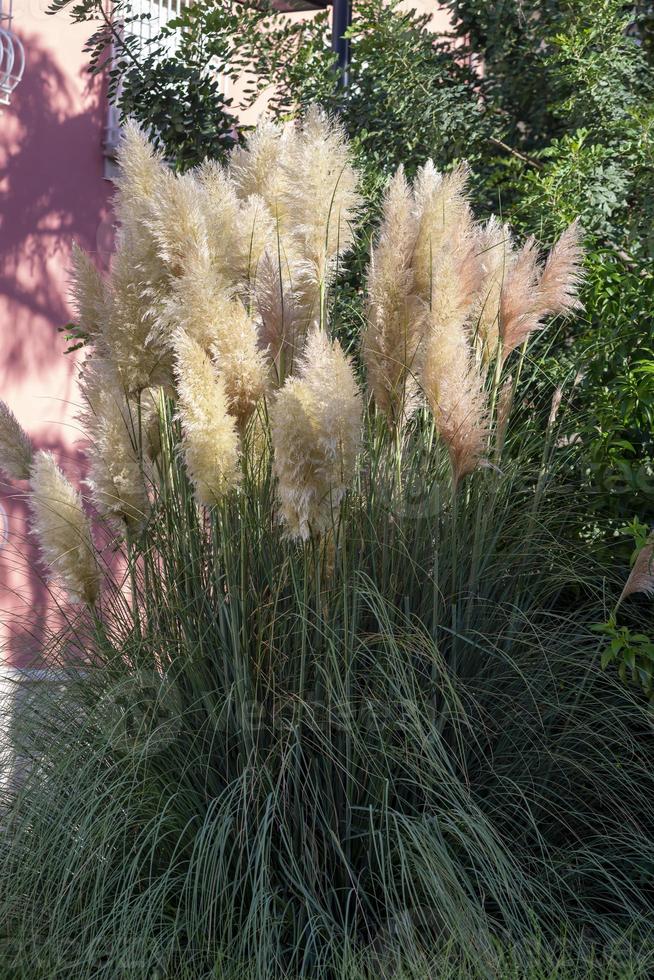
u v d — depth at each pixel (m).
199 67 5.67
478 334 3.77
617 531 3.79
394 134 5.44
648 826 3.28
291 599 3.17
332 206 3.32
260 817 2.98
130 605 3.50
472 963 2.62
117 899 2.88
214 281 3.00
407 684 2.99
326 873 2.96
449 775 2.99
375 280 3.31
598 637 3.42
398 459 3.43
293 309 3.25
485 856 2.84
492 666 3.38
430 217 3.28
